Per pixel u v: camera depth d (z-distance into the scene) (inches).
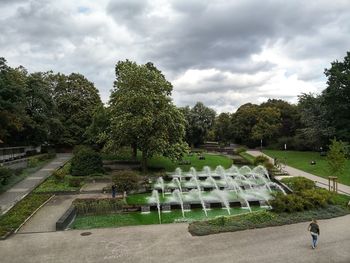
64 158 2313.0
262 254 631.8
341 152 1273.4
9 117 1556.3
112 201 1045.8
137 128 1542.8
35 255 642.8
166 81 1807.3
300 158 2324.1
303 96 2551.7
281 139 3181.6
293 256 620.7
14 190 1266.0
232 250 653.3
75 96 2807.6
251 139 3464.6
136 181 1274.6
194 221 844.0
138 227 812.6
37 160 1969.7
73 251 660.7
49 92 2647.6
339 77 2079.2
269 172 1662.2
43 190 1244.5
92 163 1555.1
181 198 1144.8
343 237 723.4
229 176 1635.1
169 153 1641.2
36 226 844.0
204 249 660.1
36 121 2279.8
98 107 1962.4
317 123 2385.6
